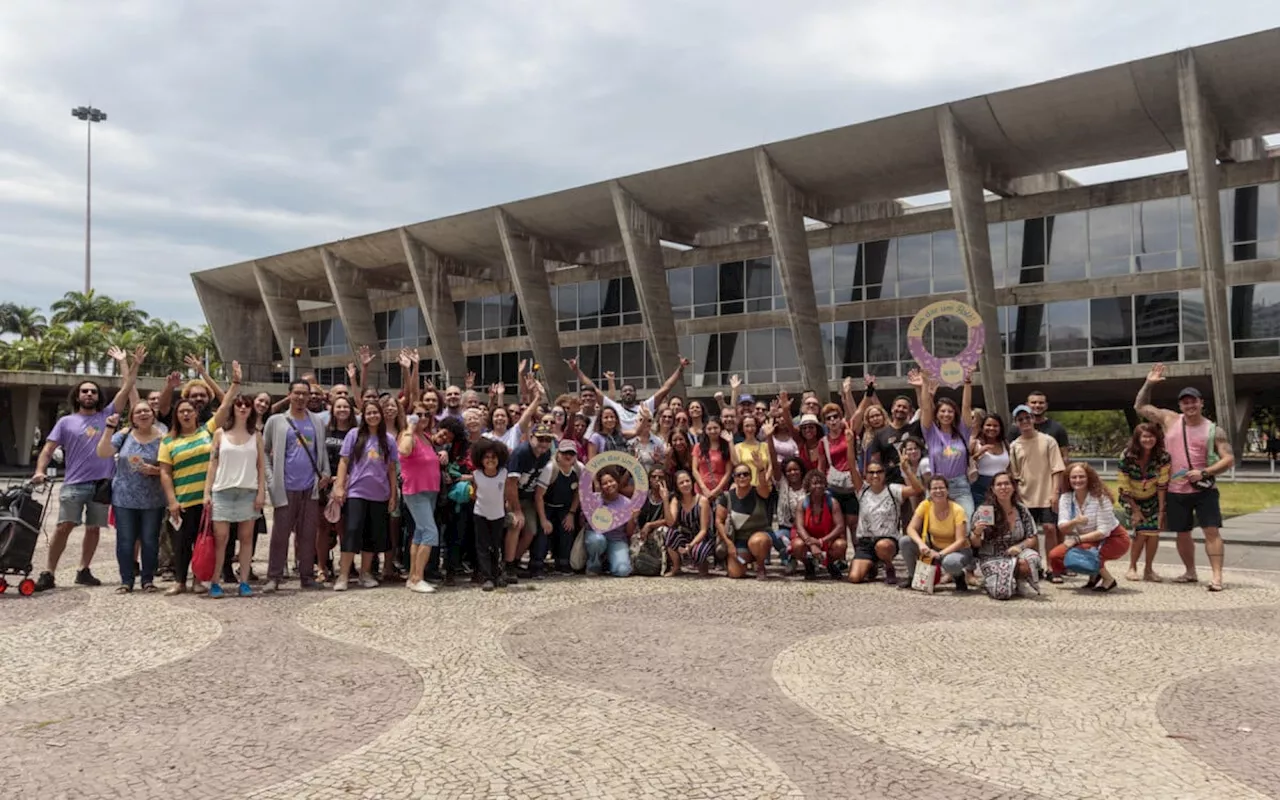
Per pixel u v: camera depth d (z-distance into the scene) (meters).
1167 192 27.97
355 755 4.33
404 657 6.28
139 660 6.18
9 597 8.55
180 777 4.07
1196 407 9.44
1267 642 6.78
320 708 5.09
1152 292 28.14
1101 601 8.56
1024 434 9.91
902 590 9.17
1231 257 27.02
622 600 8.57
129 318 72.25
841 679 5.74
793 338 32.88
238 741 4.54
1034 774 4.12
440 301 43.38
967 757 4.34
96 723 4.83
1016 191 32.12
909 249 33.22
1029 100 26.05
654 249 36.31
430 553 9.37
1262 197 26.58
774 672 5.91
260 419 9.70
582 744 4.49
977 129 27.58
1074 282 29.55
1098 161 29.84
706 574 10.08
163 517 9.37
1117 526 9.19
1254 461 38.06
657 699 5.29
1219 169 27.23
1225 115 25.48
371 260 45.62
